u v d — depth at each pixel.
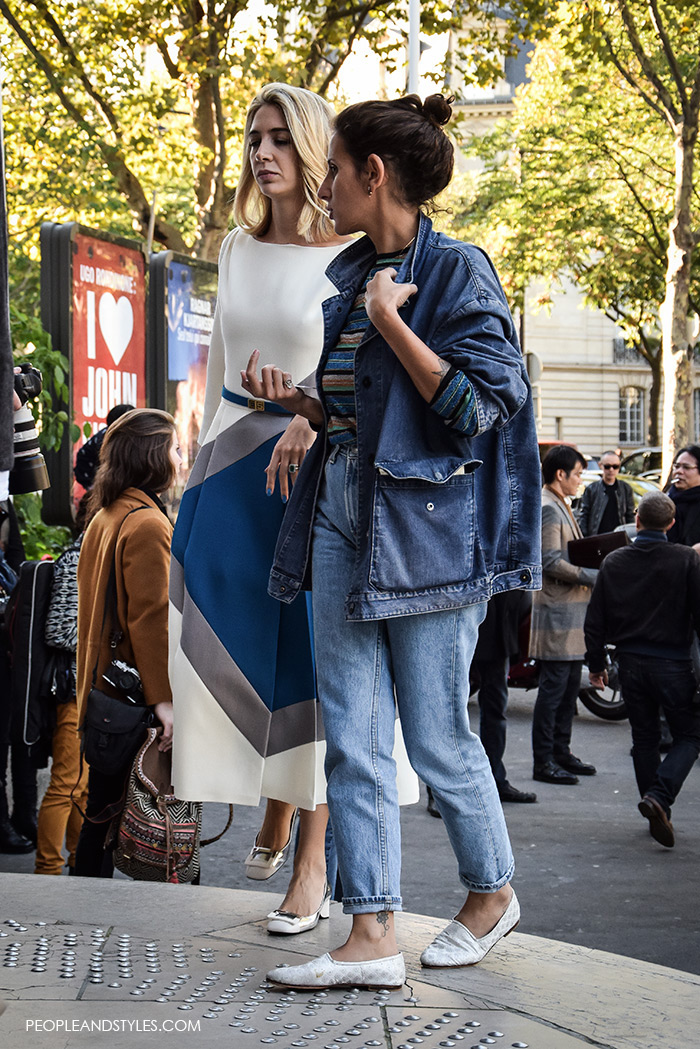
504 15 21.89
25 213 26.22
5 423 2.66
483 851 3.11
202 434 3.90
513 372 2.85
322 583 3.07
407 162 2.96
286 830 3.88
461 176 35.59
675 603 6.89
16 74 23.78
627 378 56.47
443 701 3.02
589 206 31.48
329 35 20.19
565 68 27.86
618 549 7.15
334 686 3.04
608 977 3.12
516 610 7.64
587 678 11.20
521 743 9.78
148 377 11.70
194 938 3.41
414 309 2.92
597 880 5.96
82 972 3.11
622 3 20.98
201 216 20.78
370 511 2.88
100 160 22.73
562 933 5.14
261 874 3.88
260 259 3.78
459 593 2.93
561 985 3.05
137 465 4.54
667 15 22.69
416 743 3.04
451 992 2.98
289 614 3.64
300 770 3.57
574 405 56.06
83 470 6.04
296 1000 2.92
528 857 6.39
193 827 4.20
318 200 3.68
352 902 2.97
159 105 20.64
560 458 8.56
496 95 53.72
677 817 7.30
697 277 28.83
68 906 3.70
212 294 12.79
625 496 16.67
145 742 4.17
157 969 3.13
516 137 32.62
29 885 3.93
